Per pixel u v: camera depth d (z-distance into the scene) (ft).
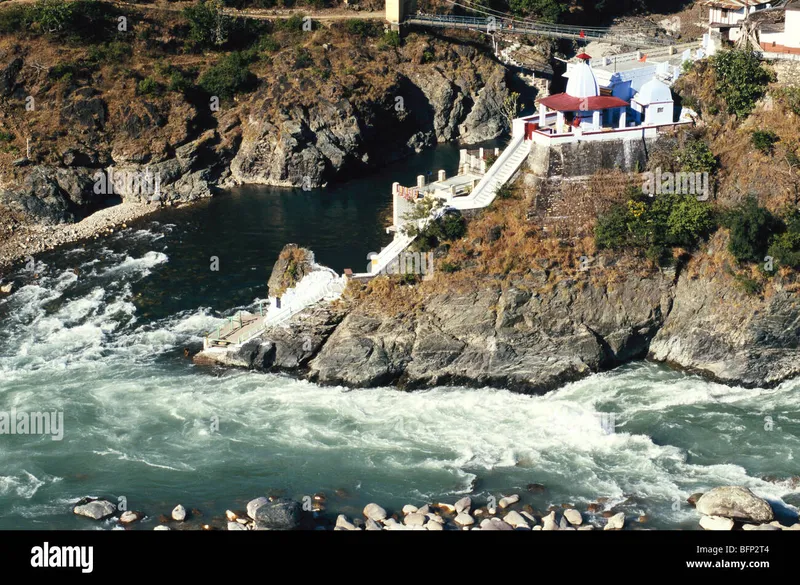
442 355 334.44
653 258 341.21
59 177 494.59
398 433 308.81
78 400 325.42
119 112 523.70
